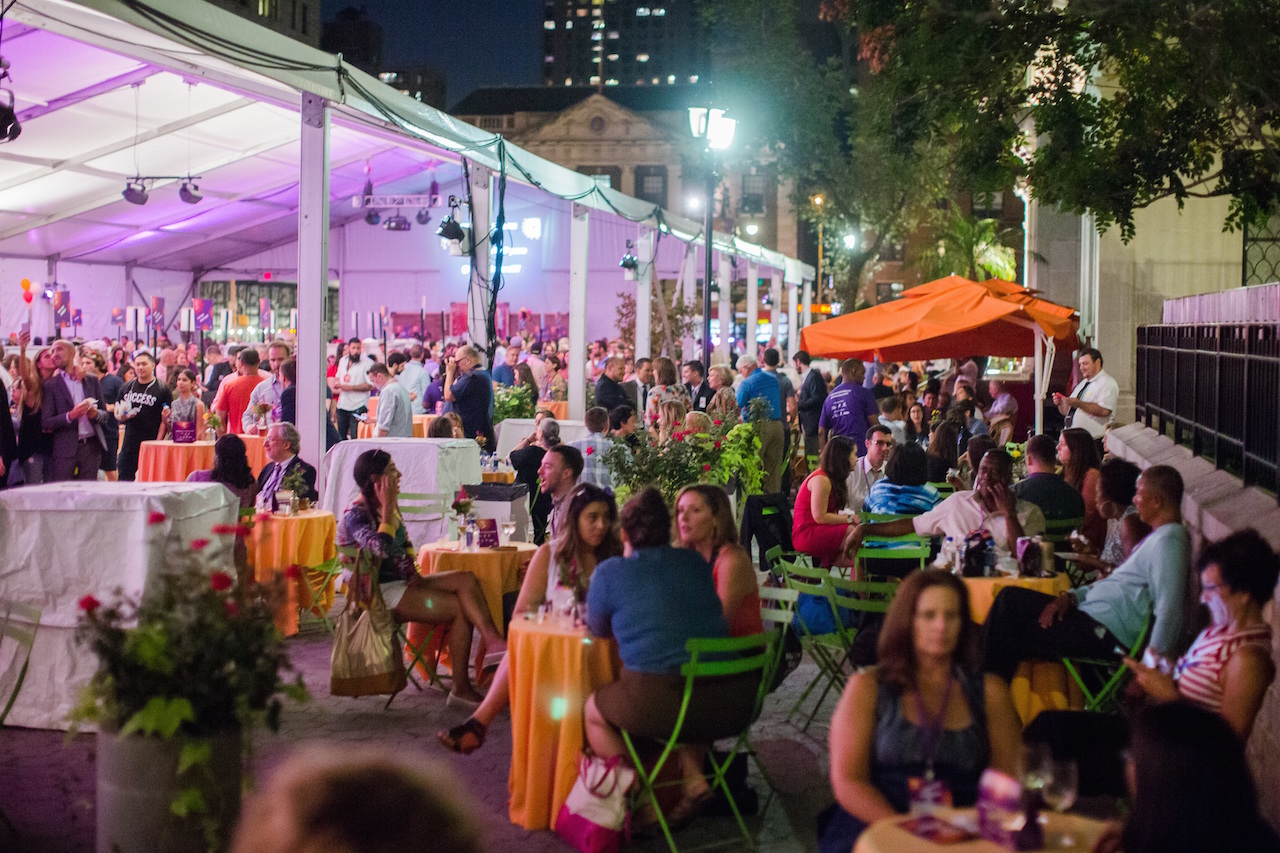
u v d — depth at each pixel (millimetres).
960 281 11547
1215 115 9375
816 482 8375
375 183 28891
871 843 2900
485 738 6266
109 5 7570
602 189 18266
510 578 7395
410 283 38719
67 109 17266
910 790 3127
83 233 26766
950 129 9758
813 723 6762
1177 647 5246
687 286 30172
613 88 94438
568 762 5016
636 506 5125
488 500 10031
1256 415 6391
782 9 31734
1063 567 7656
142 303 31500
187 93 17578
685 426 10219
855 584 6465
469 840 1107
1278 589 4574
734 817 5316
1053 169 9438
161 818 3896
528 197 33344
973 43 8727
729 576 5645
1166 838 2795
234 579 4102
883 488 8367
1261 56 7867
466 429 13031
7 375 12234
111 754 3945
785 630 5852
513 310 40594
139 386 13281
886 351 12828
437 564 7324
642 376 16578
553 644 5074
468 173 15188
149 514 5801
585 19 196375
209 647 3875
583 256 18391
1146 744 2852
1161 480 5492
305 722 6539
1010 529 6895
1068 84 9211
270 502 8977
